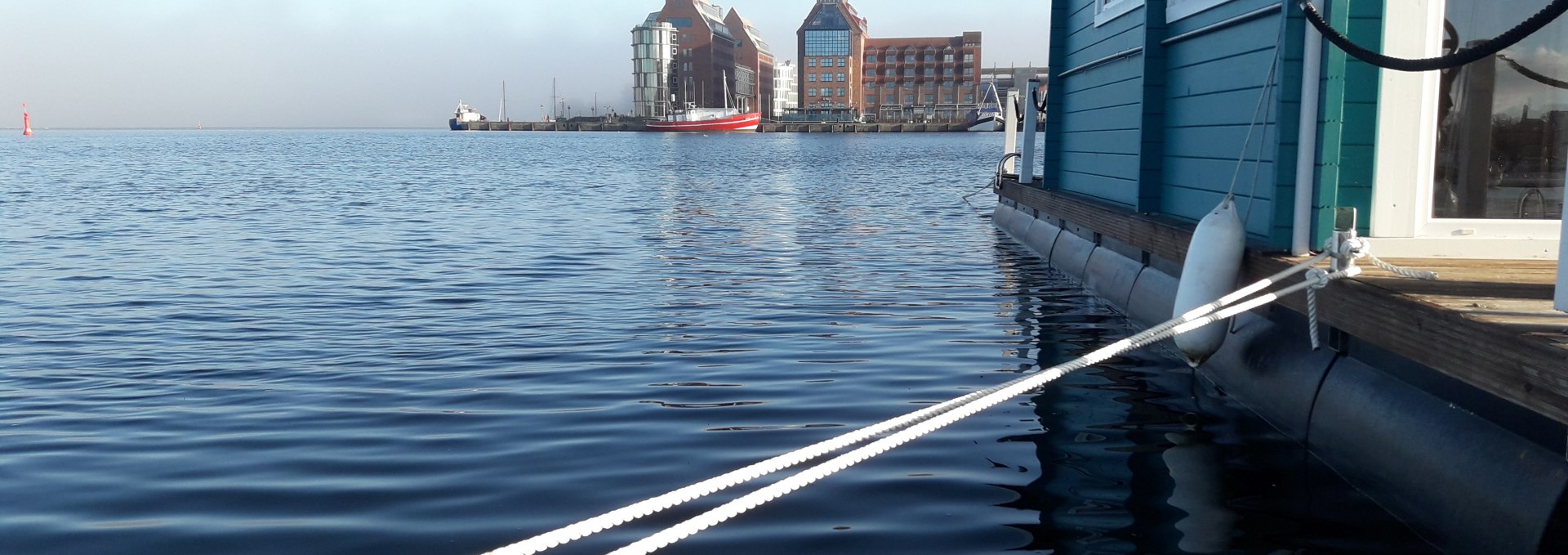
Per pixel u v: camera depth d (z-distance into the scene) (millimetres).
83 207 22797
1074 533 4352
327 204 24016
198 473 5133
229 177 37000
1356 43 5824
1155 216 8914
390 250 14812
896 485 4949
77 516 4570
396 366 7520
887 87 160000
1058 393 6727
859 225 18719
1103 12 11047
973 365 7578
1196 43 8242
